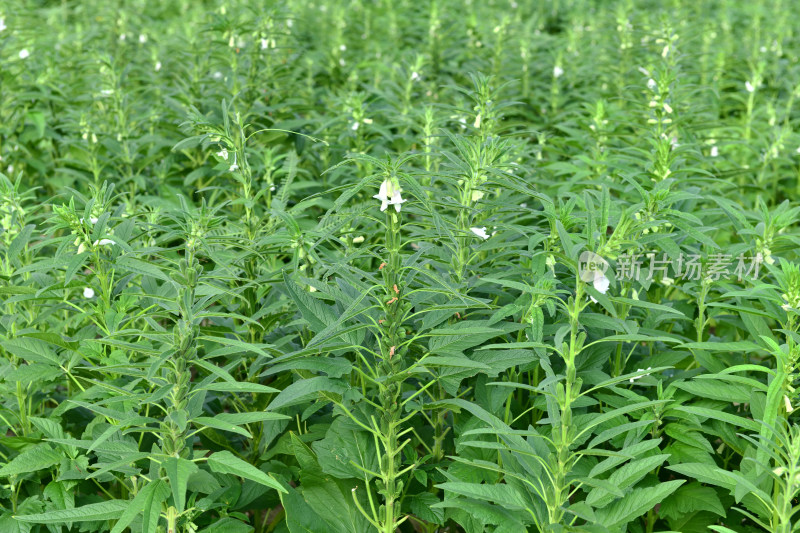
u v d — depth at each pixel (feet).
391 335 8.66
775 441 8.58
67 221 9.28
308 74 24.18
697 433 9.64
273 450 10.82
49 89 21.38
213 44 21.18
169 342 8.02
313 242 10.33
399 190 8.36
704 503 9.34
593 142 18.35
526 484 8.83
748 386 9.75
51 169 20.31
